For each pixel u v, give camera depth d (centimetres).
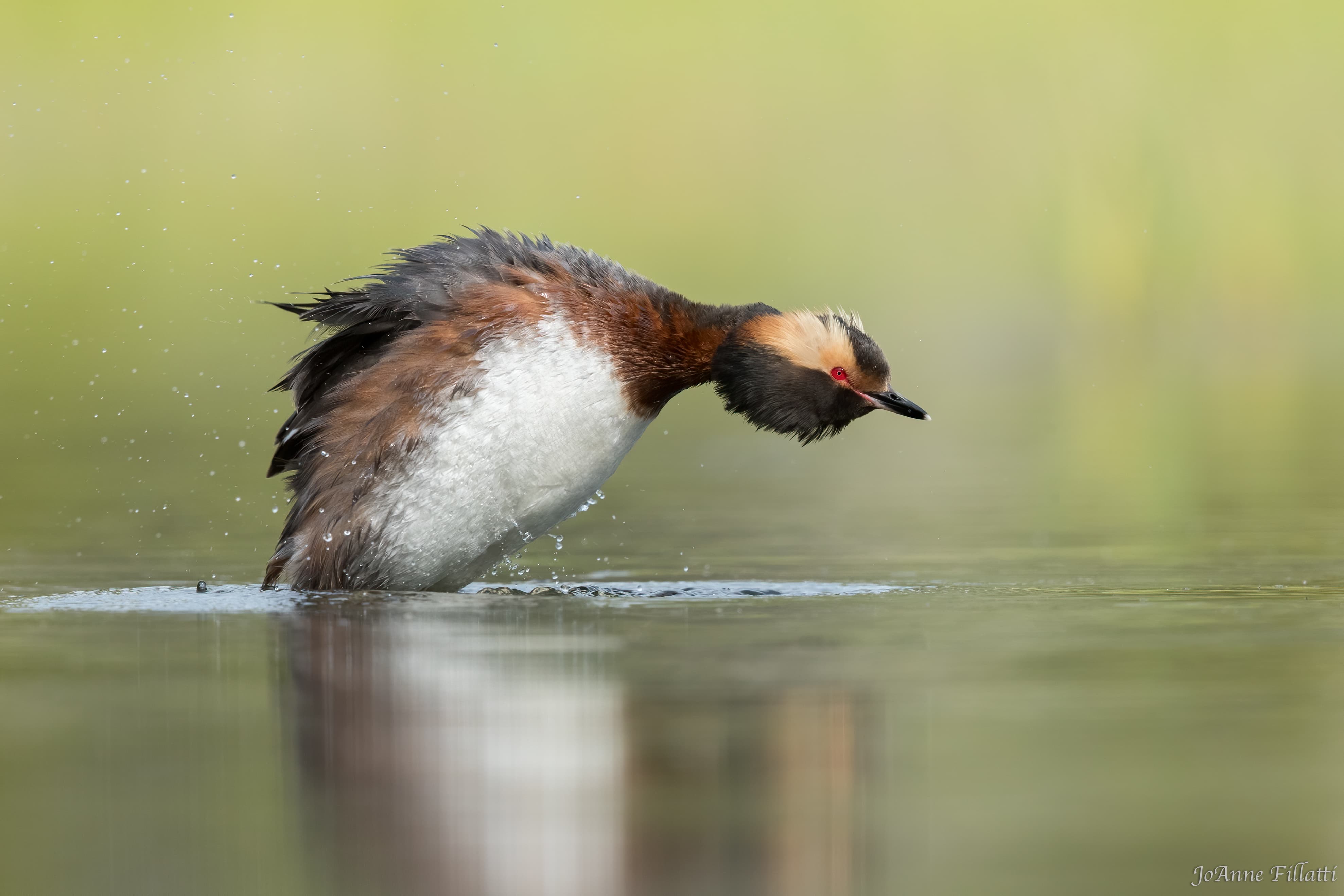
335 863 591
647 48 3909
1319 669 899
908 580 1316
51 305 3325
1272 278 3606
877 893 562
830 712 803
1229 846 606
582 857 597
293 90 3722
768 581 1335
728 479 2194
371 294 1312
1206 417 2650
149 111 3641
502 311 1286
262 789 678
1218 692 841
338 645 994
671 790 677
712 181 3809
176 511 1823
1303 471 2028
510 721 782
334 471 1288
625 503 1944
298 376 1366
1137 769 703
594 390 1299
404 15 3856
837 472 2272
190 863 593
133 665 930
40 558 1480
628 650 970
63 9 3722
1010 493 1972
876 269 3709
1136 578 1291
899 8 3931
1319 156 3659
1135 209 3672
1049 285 3659
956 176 3800
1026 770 703
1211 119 3712
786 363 1334
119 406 2762
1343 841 611
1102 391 3048
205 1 3806
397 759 722
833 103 3906
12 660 946
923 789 677
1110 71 3778
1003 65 3869
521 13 3884
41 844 613
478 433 1273
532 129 3806
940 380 3319
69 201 3512
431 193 3659
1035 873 582
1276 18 3741
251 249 3466
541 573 1422
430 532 1284
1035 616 1099
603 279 1332
